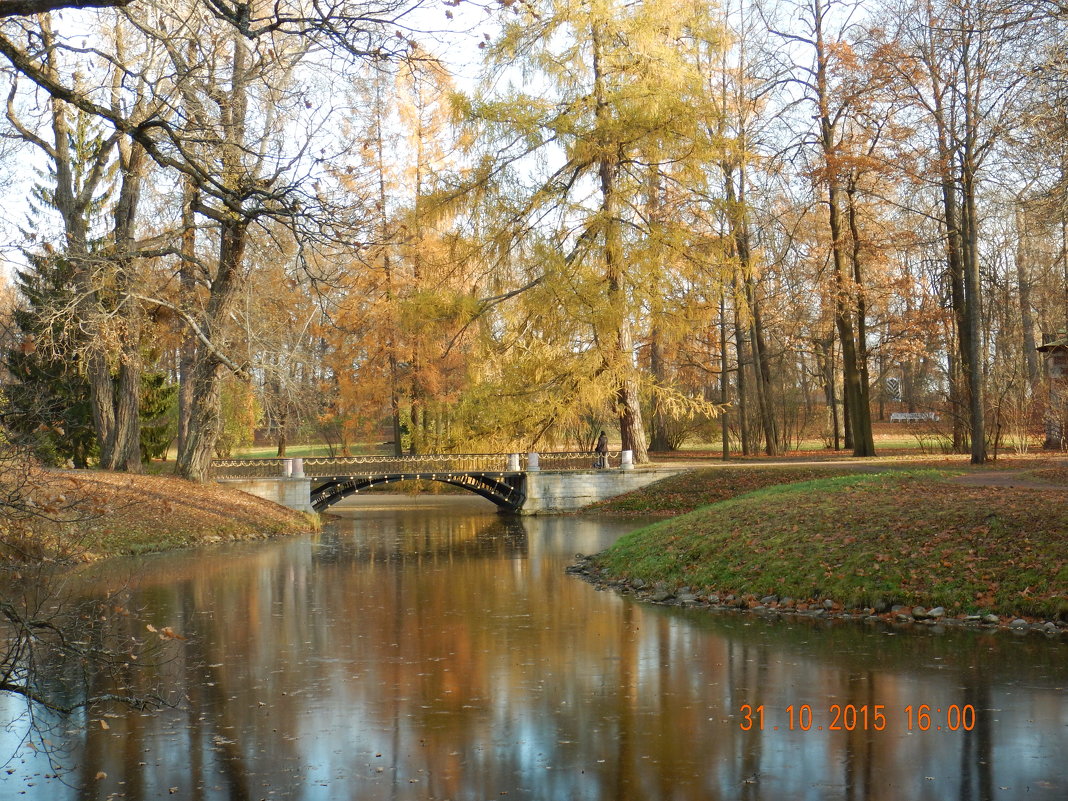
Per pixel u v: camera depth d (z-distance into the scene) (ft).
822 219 134.21
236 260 79.46
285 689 30.27
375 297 125.80
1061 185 51.13
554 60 93.04
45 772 22.79
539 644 36.47
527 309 94.27
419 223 94.68
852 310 117.80
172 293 89.10
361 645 37.04
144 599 49.01
